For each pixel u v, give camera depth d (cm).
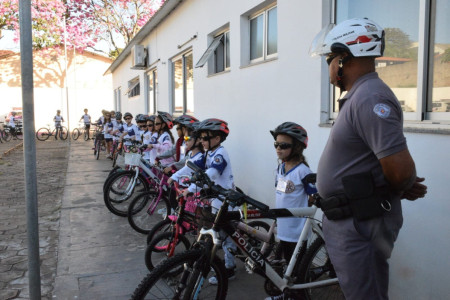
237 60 554
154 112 1205
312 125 390
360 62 186
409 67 295
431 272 262
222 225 255
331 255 195
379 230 179
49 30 2186
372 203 177
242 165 543
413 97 292
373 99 169
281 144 299
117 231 507
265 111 479
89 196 709
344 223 185
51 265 401
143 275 371
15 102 2472
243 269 382
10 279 364
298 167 301
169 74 955
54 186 814
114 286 349
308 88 393
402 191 176
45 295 334
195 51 734
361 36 182
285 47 430
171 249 364
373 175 178
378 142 165
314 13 378
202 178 266
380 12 319
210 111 662
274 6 486
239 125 551
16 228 521
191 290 246
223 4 597
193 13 738
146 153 677
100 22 2264
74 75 2434
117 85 2017
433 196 258
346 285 188
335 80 195
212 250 250
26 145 260
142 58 1180
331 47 188
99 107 2678
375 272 182
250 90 516
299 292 274
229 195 246
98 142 1223
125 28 2170
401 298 287
